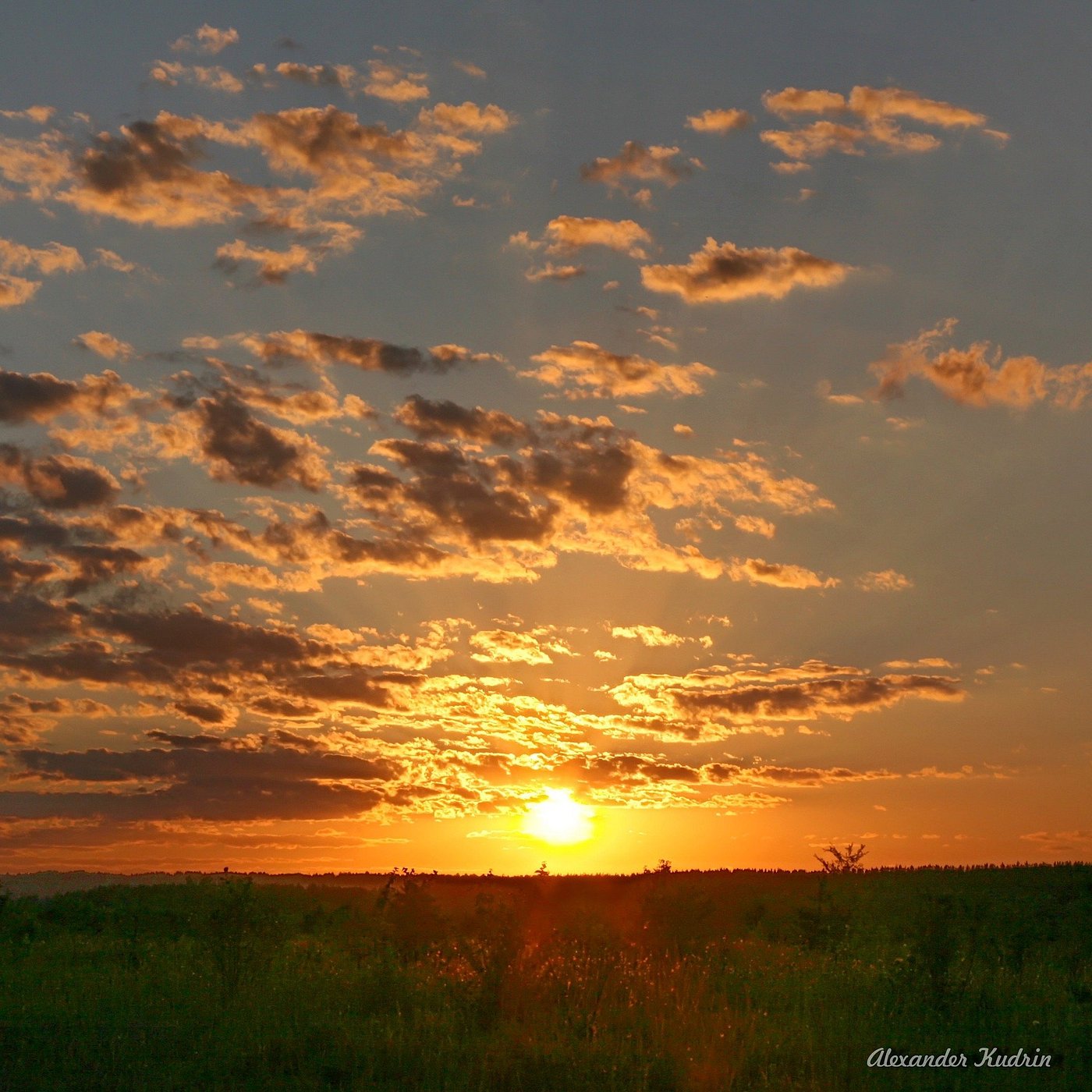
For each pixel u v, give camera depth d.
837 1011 14.96
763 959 20.72
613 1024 14.02
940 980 16.23
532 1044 12.59
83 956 21.69
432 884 22.64
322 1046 12.93
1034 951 21.28
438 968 18.70
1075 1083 11.62
